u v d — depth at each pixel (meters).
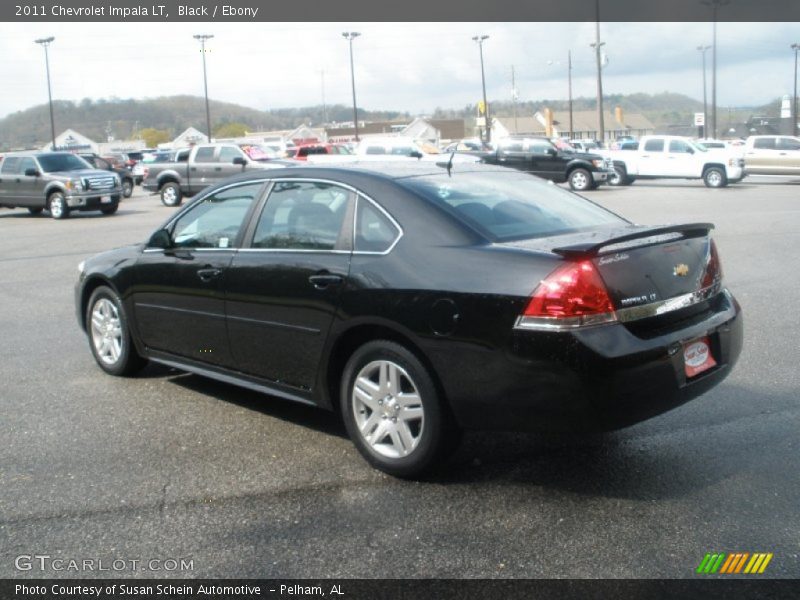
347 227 4.67
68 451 4.89
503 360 3.90
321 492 4.25
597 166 28.98
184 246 5.66
